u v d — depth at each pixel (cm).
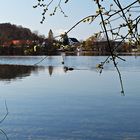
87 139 2073
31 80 6131
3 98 3875
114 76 6575
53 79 6284
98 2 381
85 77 6588
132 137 2095
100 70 433
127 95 3878
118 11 386
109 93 4112
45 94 4162
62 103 3409
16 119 2639
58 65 10825
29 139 2112
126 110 2925
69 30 422
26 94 4200
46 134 2200
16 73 7806
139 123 2417
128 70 7912
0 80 6194
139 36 394
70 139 2092
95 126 2369
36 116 2742
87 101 3506
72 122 2500
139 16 392
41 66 10288
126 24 392
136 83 5209
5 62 12175
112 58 406
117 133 2175
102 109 3003
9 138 2131
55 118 2650
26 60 13825
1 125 2431
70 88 4753
